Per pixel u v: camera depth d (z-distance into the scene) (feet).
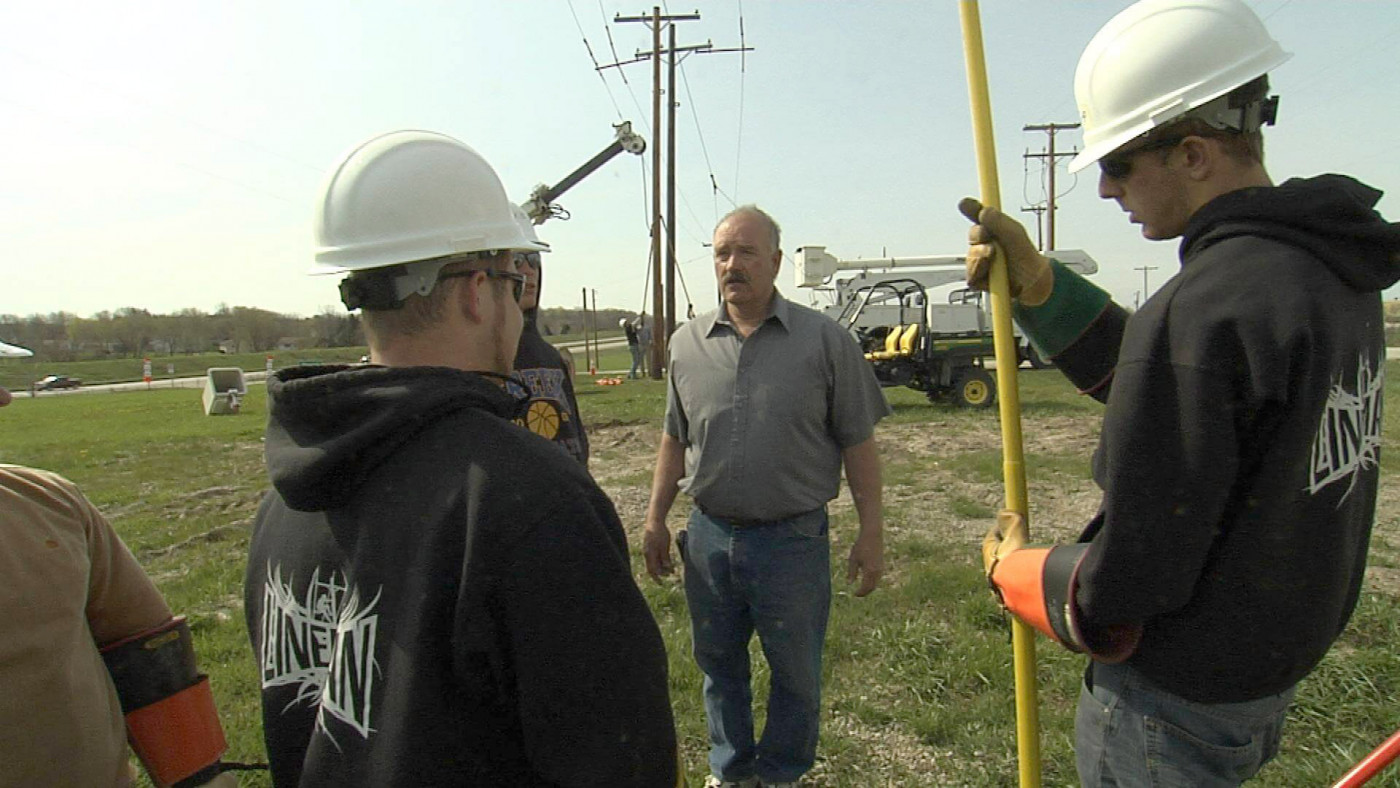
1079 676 12.42
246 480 33.76
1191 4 4.92
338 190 4.24
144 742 5.16
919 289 51.29
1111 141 5.05
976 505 24.34
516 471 3.63
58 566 4.51
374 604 3.70
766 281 9.18
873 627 14.57
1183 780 4.87
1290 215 4.26
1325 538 4.40
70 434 54.70
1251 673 4.52
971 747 10.89
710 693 9.83
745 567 9.23
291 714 4.08
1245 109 4.78
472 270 4.25
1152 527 4.30
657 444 38.40
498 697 3.62
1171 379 4.31
